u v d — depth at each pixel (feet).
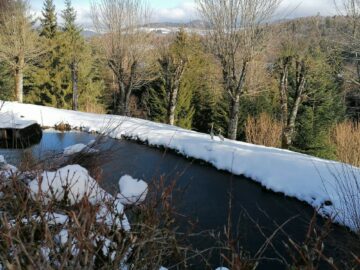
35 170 8.59
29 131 32.83
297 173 28.60
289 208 24.27
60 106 99.60
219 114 78.54
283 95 53.47
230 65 51.34
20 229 5.43
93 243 5.43
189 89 85.61
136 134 43.50
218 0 50.31
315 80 62.13
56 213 6.35
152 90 84.02
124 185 7.67
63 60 99.45
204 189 27.09
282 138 52.29
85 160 10.80
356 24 45.68
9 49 80.53
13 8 81.92
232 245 6.13
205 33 53.42
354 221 10.09
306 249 5.52
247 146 39.24
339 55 56.95
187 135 44.65
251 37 50.01
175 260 6.63
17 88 83.30
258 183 29.68
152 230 6.09
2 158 10.74
